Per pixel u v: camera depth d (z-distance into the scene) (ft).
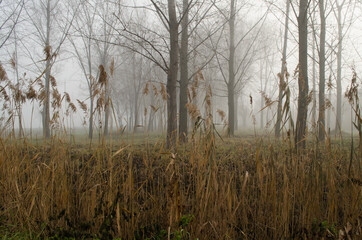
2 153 10.34
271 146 9.29
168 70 24.99
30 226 9.00
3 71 11.98
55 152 10.43
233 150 14.61
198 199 8.70
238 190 10.89
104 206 9.16
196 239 7.80
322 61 31.40
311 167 9.34
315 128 9.97
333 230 8.27
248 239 8.86
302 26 22.97
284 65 9.36
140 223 9.05
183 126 26.81
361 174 8.89
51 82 11.60
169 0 26.03
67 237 8.25
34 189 9.39
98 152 9.90
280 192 8.89
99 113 9.55
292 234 8.63
